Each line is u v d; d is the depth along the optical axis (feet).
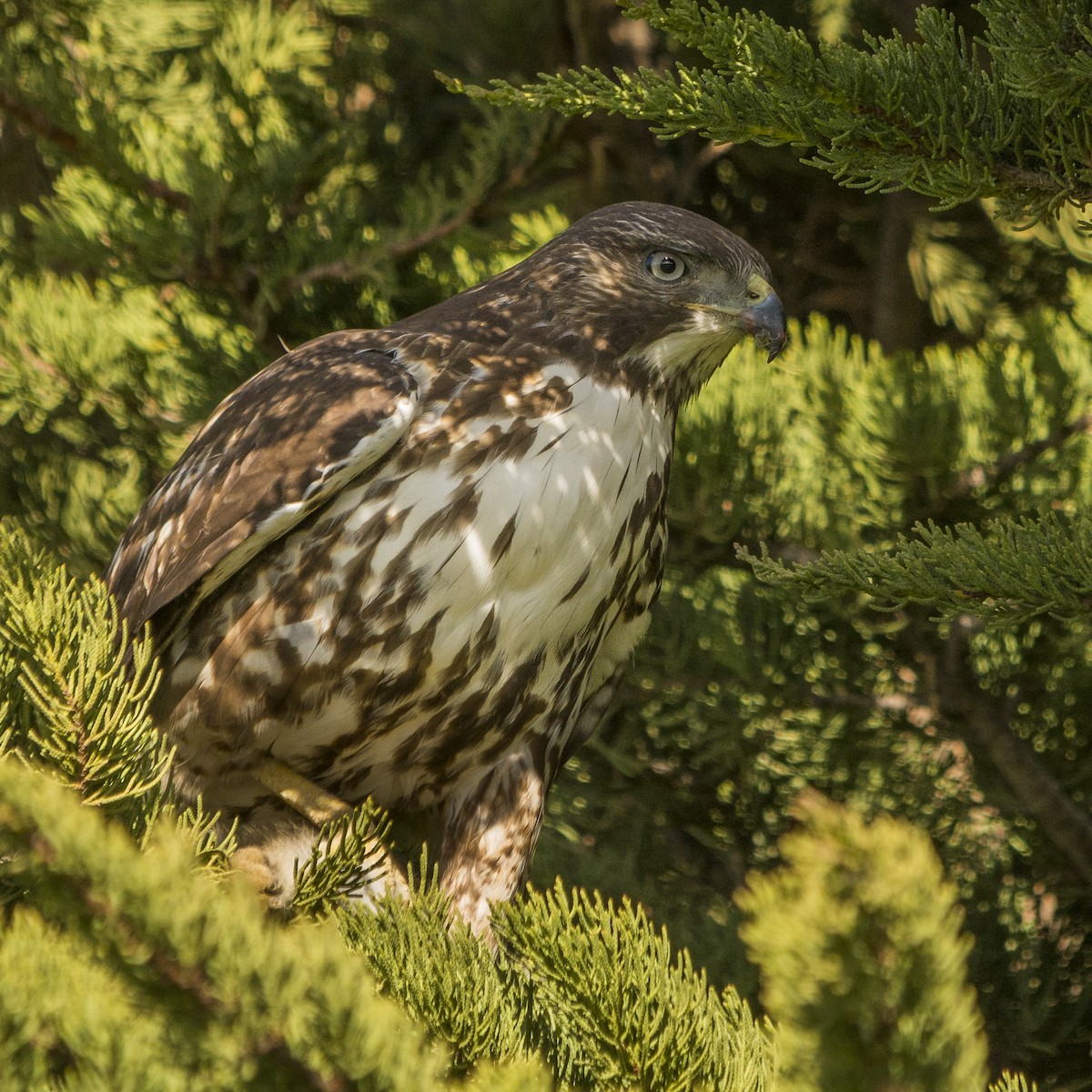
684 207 40.91
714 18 16.55
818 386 30.37
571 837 34.42
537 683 23.53
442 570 22.34
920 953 8.26
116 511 34.06
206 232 30.55
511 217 32.37
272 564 22.58
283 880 22.22
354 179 33.91
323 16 41.42
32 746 15.99
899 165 16.96
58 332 31.27
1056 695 32.30
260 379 24.67
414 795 24.50
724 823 34.45
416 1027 13.80
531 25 41.42
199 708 22.94
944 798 33.81
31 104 30.40
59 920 10.72
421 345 23.81
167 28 38.58
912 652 32.37
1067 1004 31.65
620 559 23.91
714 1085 13.67
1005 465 30.01
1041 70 15.84
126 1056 9.95
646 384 24.63
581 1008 14.01
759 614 32.22
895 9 36.83
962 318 37.63
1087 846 31.48
